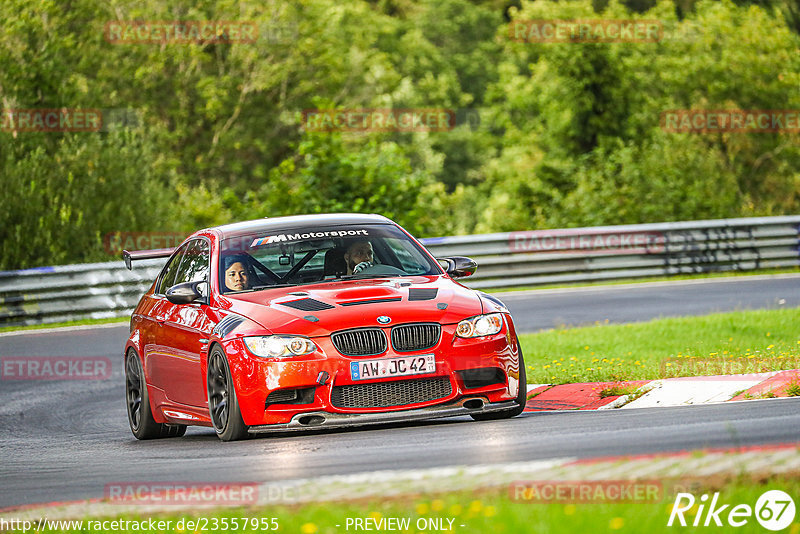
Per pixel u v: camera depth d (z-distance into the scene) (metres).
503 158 194.50
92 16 148.12
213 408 28.08
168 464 24.48
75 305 67.88
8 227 90.62
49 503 20.89
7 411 40.97
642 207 114.00
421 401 26.55
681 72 157.75
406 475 19.48
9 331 64.38
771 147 150.88
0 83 107.06
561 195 131.75
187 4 172.50
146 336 32.56
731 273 82.00
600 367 37.69
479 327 27.31
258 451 24.95
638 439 22.52
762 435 21.97
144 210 100.75
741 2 189.62
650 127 159.50
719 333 46.09
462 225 116.31
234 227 32.28
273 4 178.38
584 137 165.50
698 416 26.19
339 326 26.41
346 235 31.27
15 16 112.00
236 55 172.12
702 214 115.38
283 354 26.25
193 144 174.88
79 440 33.50
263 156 179.38
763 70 155.25
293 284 29.56
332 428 26.84
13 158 94.94
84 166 97.88
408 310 26.94
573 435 23.83
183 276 32.41
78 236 93.81
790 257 83.69
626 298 67.62
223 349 27.19
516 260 77.00
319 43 179.25
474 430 25.95
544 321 58.81
